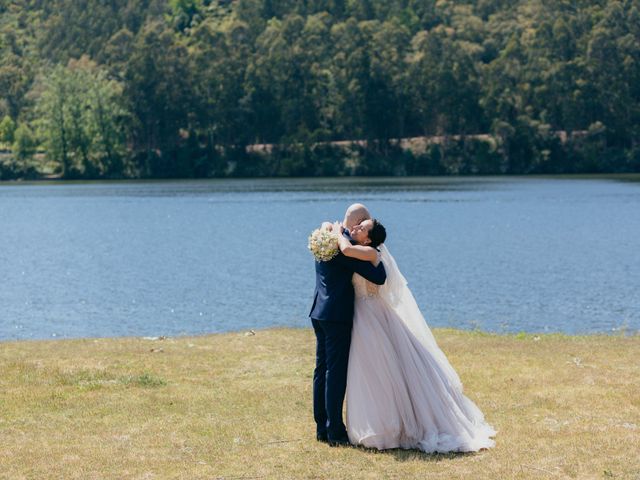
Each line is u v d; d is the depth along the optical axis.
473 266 30.61
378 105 125.25
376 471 6.65
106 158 124.12
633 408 8.37
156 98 126.38
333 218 55.28
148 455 7.09
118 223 54.09
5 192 94.00
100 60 157.62
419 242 39.88
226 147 128.75
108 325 19.22
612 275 27.67
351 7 169.62
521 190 84.81
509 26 156.25
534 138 120.88
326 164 124.88
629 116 123.94
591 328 18.12
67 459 6.98
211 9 188.50
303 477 6.52
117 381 9.77
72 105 120.94
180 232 47.31
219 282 26.83
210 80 128.38
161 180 121.12
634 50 125.25
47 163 126.44
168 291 24.92
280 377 10.05
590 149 121.75
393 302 7.57
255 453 7.15
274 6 171.50
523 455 6.96
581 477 6.41
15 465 6.83
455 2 176.12
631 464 6.67
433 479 6.41
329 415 7.40
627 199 70.38
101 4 181.38
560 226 47.72
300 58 129.62
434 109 127.06
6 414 8.41
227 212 61.72
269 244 39.81
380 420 7.25
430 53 129.50
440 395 7.43
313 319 7.52
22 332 18.38
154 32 131.50
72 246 40.06
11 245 40.78
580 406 8.46
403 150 126.56
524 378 9.70
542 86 124.00
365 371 7.35
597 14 134.50
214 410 8.55
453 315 20.16
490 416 8.16
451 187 92.00
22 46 179.75
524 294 23.61
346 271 7.45
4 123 129.38
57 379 9.84
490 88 123.75
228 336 13.47
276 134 131.00
